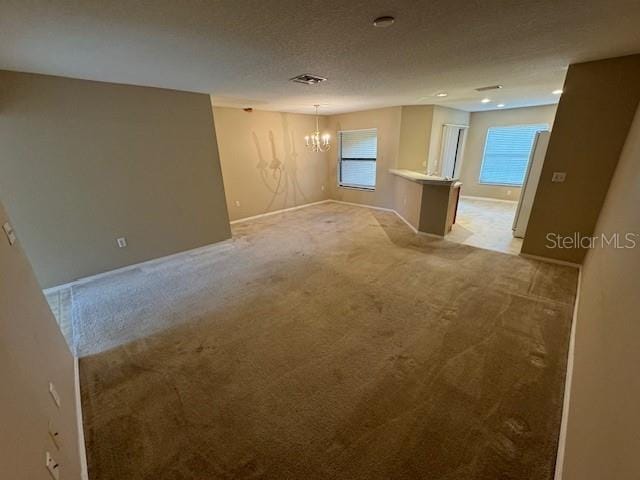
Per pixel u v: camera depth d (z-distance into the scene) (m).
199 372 1.94
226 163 5.41
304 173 6.88
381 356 2.03
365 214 6.21
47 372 1.36
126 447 1.45
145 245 3.69
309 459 1.37
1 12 1.44
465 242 4.30
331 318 2.50
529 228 3.59
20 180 2.78
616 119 2.81
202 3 1.45
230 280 3.27
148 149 3.51
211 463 1.37
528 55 2.48
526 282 3.01
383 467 1.33
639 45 2.28
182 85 3.34
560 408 1.59
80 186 3.10
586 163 3.06
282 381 1.84
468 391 1.72
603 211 2.87
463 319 2.41
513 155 6.77
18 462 0.82
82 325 2.49
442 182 4.20
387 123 5.96
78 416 1.58
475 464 1.33
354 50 2.22
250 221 5.84
